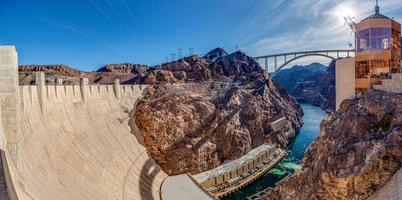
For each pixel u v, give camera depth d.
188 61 124.81
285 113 132.62
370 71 42.06
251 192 74.88
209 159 84.56
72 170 40.12
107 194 43.25
